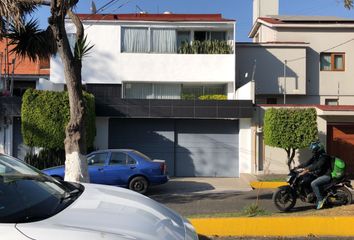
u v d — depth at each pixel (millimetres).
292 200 10539
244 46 27391
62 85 24828
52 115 18406
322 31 28547
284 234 7805
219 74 25031
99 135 20531
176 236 3627
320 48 28484
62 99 18531
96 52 24781
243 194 15227
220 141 20859
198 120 20844
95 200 4043
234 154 20797
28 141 18406
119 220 3553
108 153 15680
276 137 18438
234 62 25031
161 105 20266
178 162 20859
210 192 16047
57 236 3117
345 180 10625
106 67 24797
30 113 18422
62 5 8266
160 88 25484
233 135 20859
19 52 10859
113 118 20719
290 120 18469
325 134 19984
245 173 20266
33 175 4801
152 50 25094
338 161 10562
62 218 3439
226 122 20875
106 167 15430
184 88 25656
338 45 28484
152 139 20828
